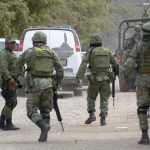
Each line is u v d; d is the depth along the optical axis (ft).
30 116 81.87
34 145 78.84
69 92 167.94
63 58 152.66
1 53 92.63
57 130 93.25
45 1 280.10
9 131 93.15
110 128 95.30
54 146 77.87
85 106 130.72
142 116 78.89
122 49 176.45
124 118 108.37
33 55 82.17
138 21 179.52
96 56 98.68
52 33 153.38
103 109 99.09
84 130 93.25
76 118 109.19
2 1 250.16
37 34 83.61
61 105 133.28
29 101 82.28
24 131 92.94
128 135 87.20
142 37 78.07
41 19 285.84
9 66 93.25
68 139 84.02
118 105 133.28
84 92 176.96
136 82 78.59
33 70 82.12
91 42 99.96
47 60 82.48
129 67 78.28
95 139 83.82
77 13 413.39
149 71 77.61
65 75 152.25
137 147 76.54
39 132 91.50
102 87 99.04
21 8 257.34
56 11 384.27
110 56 99.60
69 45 153.28
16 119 108.47
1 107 131.64
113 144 79.15
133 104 135.64
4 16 244.42
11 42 92.63
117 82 237.66
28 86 82.53
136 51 78.18
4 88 93.35
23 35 152.66
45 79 82.23
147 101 78.59
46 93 82.38
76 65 152.76
